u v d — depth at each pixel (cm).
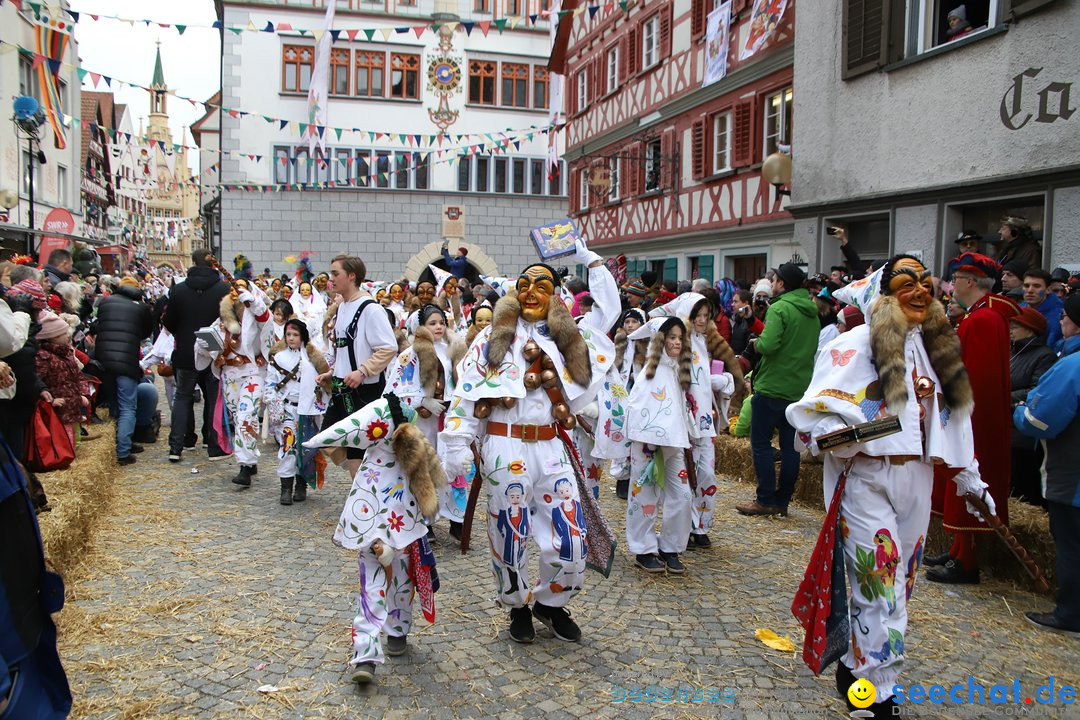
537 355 410
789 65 1305
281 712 346
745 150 1448
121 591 485
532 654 407
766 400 661
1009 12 813
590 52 2247
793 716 345
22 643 268
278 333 862
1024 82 805
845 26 1045
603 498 754
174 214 6156
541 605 421
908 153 959
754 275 1485
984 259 523
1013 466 586
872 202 1013
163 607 458
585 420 634
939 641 421
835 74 1073
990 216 883
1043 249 792
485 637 429
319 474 557
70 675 375
